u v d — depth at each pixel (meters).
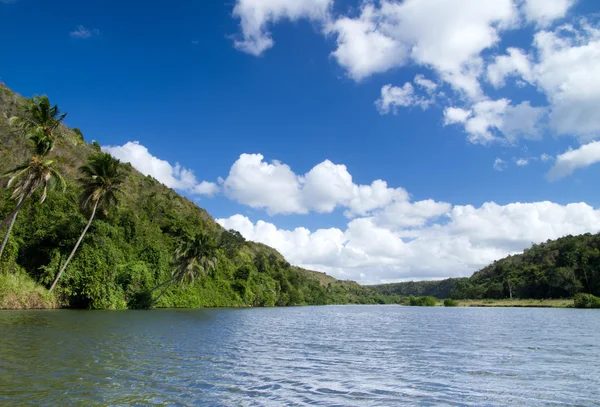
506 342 27.97
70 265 57.75
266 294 132.75
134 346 21.03
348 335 33.81
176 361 17.08
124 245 74.38
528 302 132.12
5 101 82.81
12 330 25.45
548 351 23.06
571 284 125.12
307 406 10.88
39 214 58.44
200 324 40.06
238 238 139.38
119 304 64.12
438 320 59.06
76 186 72.38
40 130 40.78
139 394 11.30
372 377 15.12
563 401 11.77
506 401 11.71
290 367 17.02
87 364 15.22
